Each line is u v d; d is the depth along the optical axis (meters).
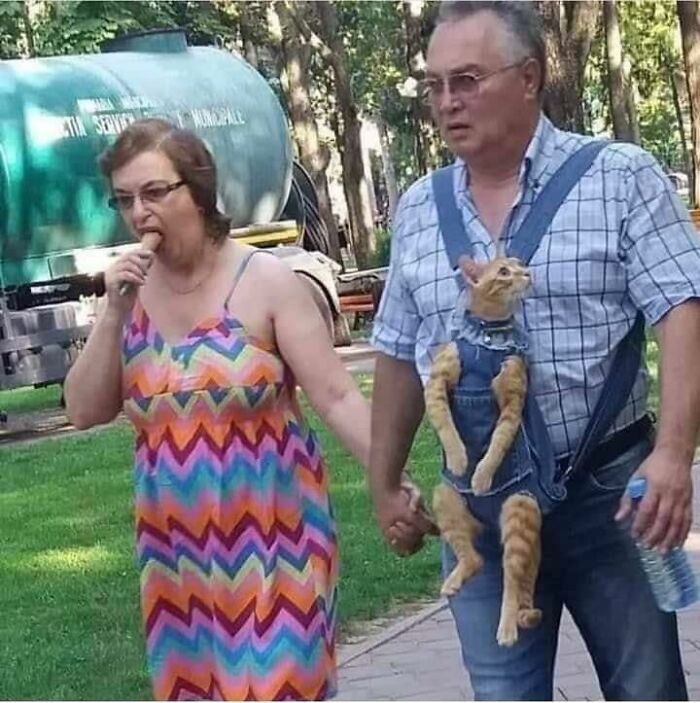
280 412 4.97
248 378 4.87
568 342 4.27
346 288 30.92
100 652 8.44
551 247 4.28
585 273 4.26
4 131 19.95
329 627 4.96
